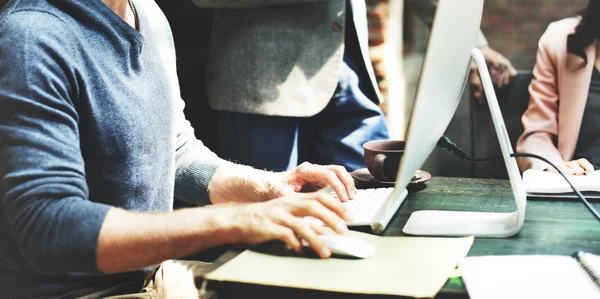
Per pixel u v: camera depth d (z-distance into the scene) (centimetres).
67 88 104
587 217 121
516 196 111
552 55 216
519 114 226
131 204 117
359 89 221
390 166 142
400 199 132
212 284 92
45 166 97
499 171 233
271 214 100
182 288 126
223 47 214
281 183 136
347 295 86
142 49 121
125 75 114
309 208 103
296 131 213
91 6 110
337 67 206
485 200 134
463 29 104
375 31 301
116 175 113
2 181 100
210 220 98
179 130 150
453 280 90
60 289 112
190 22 256
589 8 209
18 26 101
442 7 88
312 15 205
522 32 348
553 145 213
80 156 103
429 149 111
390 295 85
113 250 96
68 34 105
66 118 102
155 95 122
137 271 123
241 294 91
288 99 206
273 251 103
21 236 98
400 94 323
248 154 216
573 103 212
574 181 141
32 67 99
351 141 219
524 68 352
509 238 109
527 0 343
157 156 122
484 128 236
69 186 99
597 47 210
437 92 100
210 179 144
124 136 112
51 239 96
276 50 207
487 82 116
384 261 97
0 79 99
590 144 213
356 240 102
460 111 299
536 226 116
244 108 210
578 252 95
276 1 204
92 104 108
